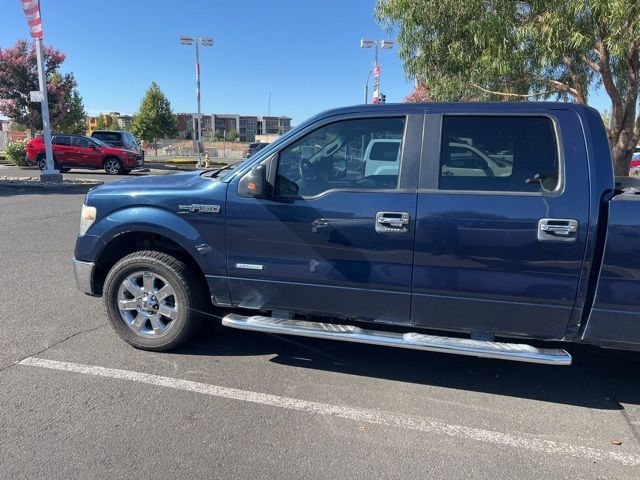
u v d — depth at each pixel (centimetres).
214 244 374
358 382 373
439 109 339
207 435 299
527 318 328
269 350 423
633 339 315
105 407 326
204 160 3262
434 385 372
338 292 357
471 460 283
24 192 1436
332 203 345
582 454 291
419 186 335
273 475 266
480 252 323
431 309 343
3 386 349
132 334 411
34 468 265
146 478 261
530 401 352
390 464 278
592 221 306
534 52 736
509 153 327
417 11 768
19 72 2595
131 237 418
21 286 570
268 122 13938
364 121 351
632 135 764
